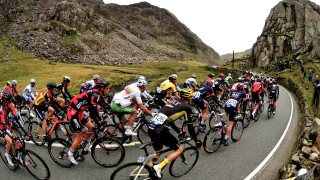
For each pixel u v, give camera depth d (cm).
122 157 454
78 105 423
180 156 420
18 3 11338
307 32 4738
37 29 9269
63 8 11381
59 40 9206
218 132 562
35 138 611
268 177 455
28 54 7431
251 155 550
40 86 2400
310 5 5709
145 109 527
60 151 498
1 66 4903
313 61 3491
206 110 651
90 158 504
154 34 19100
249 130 759
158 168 358
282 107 1219
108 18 16225
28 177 432
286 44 4991
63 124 514
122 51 10912
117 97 536
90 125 461
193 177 437
